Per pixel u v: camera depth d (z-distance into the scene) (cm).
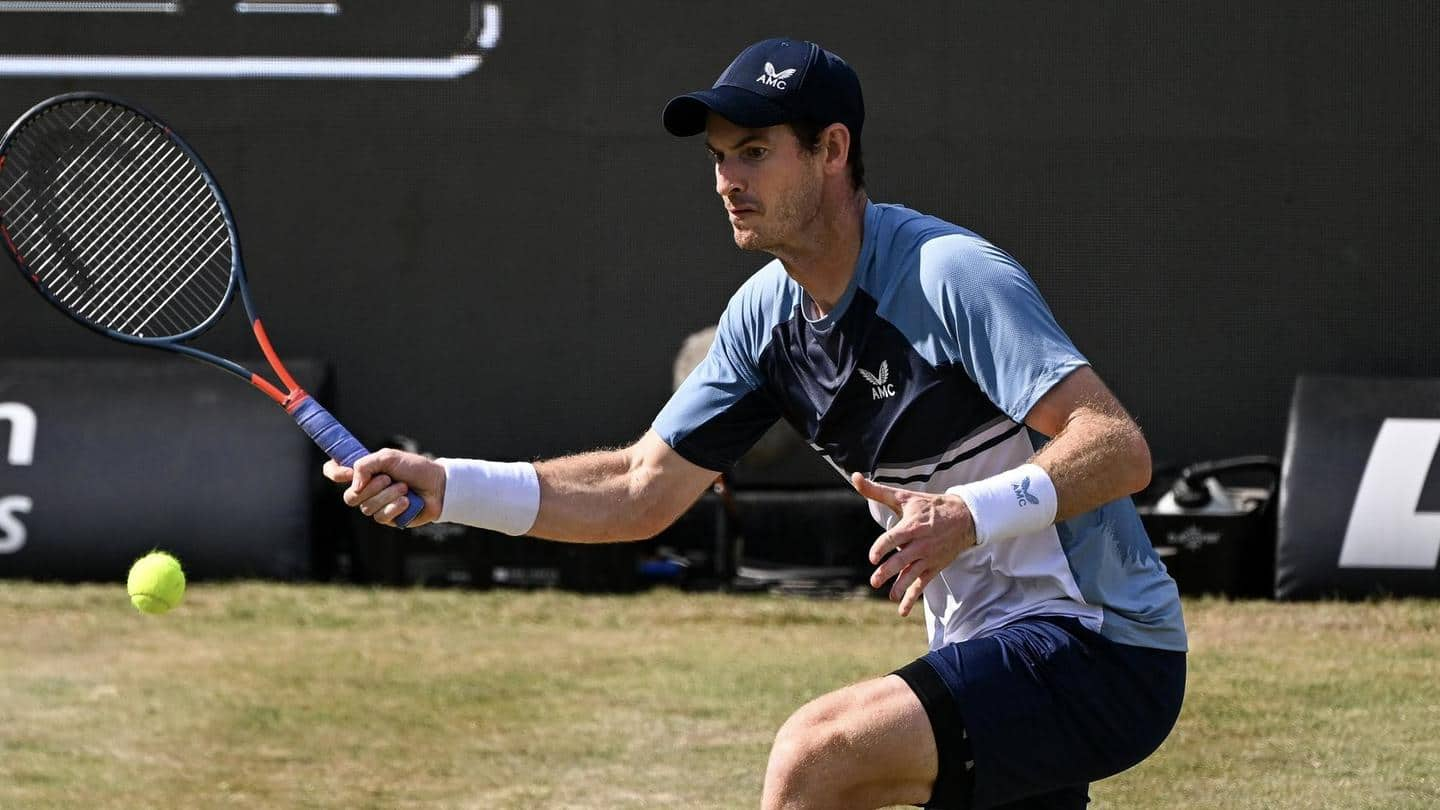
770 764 1046
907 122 3297
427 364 3388
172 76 3359
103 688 2345
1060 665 1080
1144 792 1842
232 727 2147
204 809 1809
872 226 1121
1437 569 2889
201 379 3177
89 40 3347
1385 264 3253
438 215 3372
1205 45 3259
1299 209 3262
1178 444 3300
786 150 1091
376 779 1925
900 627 2770
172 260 1923
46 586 3036
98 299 1923
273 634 2686
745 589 3086
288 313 3388
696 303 3353
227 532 3073
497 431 3388
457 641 2648
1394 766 1936
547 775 1933
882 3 3281
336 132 3369
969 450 1120
